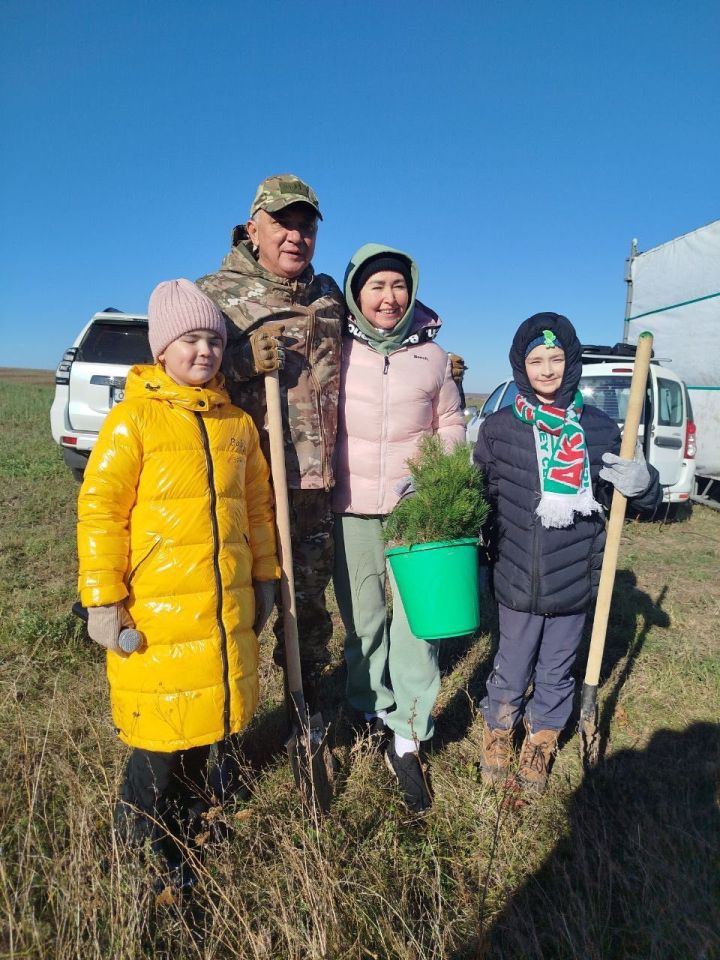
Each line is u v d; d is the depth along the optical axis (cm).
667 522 779
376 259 246
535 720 262
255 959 173
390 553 227
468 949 192
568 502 234
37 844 197
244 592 201
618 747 295
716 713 326
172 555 187
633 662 382
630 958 190
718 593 517
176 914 195
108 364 689
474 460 259
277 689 324
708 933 190
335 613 451
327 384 244
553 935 198
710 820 245
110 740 270
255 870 203
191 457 190
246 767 257
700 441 892
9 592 446
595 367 735
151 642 188
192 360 194
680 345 944
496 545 257
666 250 979
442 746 294
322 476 244
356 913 193
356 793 252
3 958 165
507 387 898
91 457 187
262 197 225
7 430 1312
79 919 174
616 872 213
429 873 218
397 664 261
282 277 238
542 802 253
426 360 263
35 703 304
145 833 204
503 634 260
